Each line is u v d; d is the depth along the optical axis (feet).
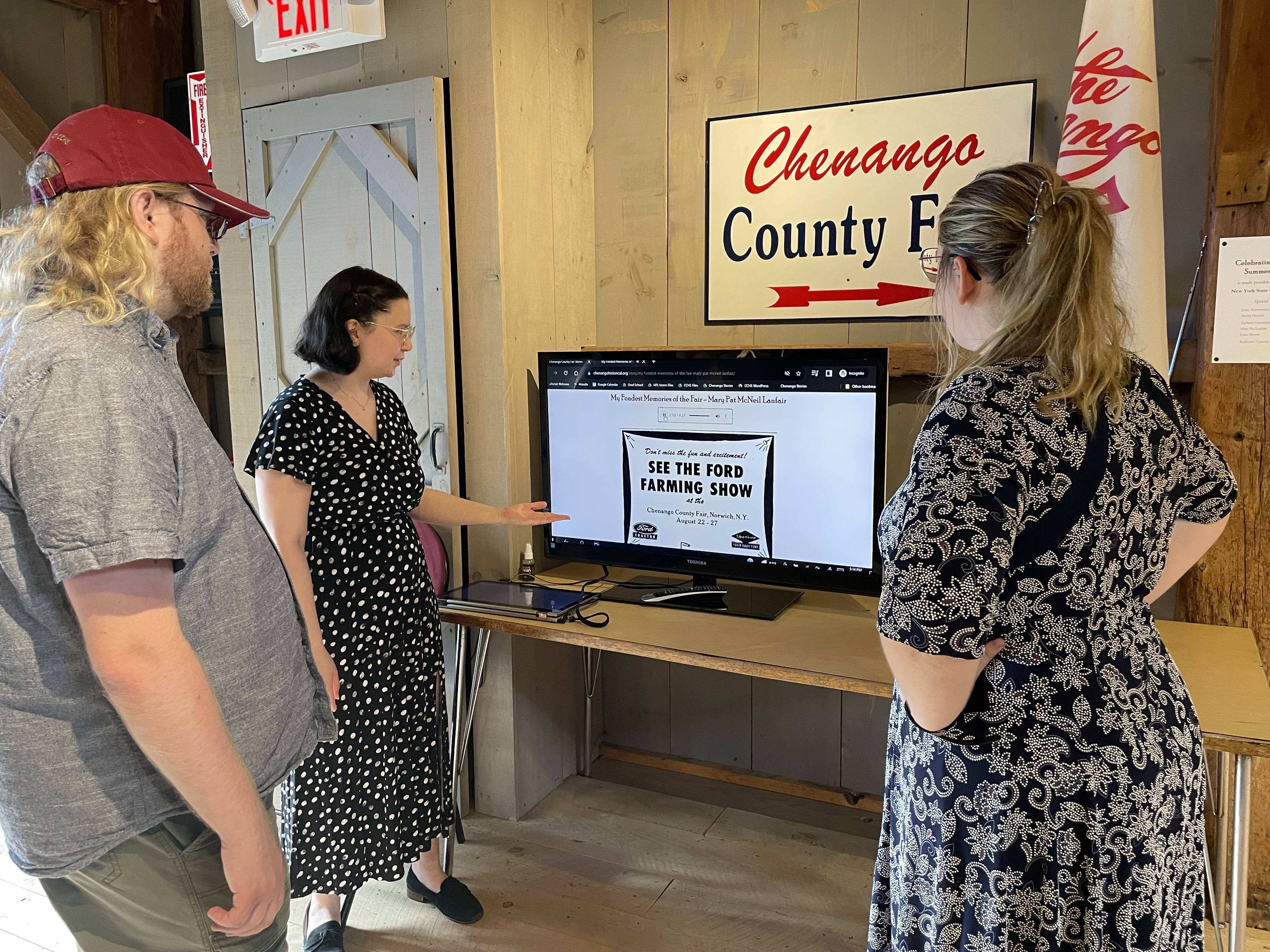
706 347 8.64
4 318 3.36
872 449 6.68
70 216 3.39
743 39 8.11
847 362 6.67
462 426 8.10
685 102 8.42
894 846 4.08
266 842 3.49
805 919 6.96
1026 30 7.10
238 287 8.79
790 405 6.97
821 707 8.71
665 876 7.54
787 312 8.23
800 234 8.07
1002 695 3.40
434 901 7.06
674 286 8.72
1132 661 3.42
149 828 3.53
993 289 3.52
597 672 9.48
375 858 6.39
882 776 8.53
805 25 7.85
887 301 7.81
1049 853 3.36
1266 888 6.57
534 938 6.75
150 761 3.32
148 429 3.17
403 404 8.14
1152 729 3.37
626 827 8.32
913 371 7.45
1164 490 3.52
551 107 8.19
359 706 6.16
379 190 7.94
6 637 3.23
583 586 7.95
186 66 11.61
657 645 6.39
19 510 3.16
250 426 8.96
